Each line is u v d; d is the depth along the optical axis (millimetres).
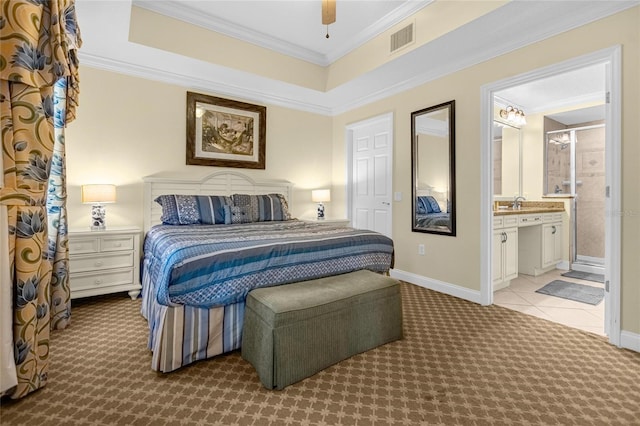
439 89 3332
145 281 2619
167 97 3557
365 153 4418
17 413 1400
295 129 4543
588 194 4629
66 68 1549
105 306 2855
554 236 4320
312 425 1356
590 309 2828
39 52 1462
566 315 2678
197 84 3721
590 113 4383
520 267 4227
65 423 1348
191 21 3104
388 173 4020
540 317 2629
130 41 2836
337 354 1855
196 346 1811
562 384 1661
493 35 2627
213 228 2822
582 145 4707
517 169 4750
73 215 3055
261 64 3582
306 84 3920
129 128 3332
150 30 2914
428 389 1615
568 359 1928
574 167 4707
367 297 2002
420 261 3564
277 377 1602
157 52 3037
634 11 2061
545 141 4602
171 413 1420
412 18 2918
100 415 1398
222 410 1446
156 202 3359
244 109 4059
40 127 1468
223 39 3324
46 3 1486
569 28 2359
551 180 4660
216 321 1880
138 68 3346
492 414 1424
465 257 3094
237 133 4027
